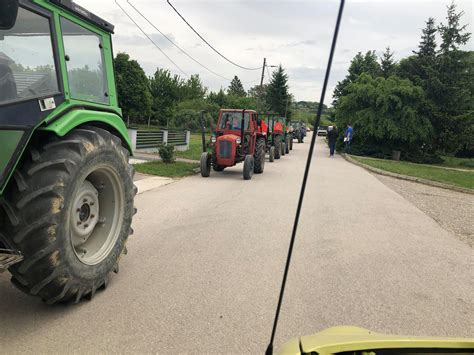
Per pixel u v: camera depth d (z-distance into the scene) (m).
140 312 3.73
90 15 4.19
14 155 3.22
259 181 12.62
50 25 3.63
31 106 3.39
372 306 4.14
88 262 3.82
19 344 3.12
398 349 1.69
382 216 8.52
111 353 3.07
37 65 3.53
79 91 4.06
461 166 30.23
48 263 3.31
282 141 23.64
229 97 58.62
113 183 4.23
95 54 4.36
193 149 23.23
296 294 4.32
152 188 10.48
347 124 29.62
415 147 29.67
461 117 28.88
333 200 9.96
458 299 4.43
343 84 52.62
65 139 3.62
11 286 4.12
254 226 7.09
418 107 28.53
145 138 18.80
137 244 5.80
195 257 5.35
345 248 6.09
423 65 30.83
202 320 3.64
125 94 42.78
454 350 1.69
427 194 12.46
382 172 17.14
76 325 3.45
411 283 4.82
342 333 1.97
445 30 30.52
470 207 10.64
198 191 10.35
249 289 4.38
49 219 3.26
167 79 46.88
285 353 1.68
